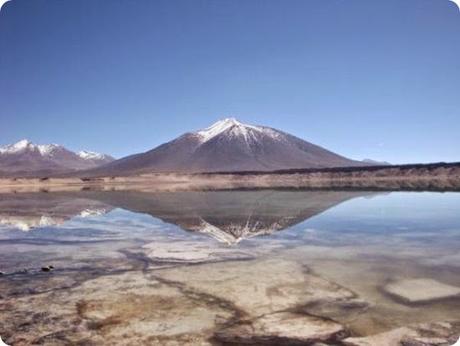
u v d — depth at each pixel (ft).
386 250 37.76
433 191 113.50
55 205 89.86
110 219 63.57
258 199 95.04
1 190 170.40
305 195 106.83
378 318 21.95
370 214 63.00
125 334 20.61
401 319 21.80
